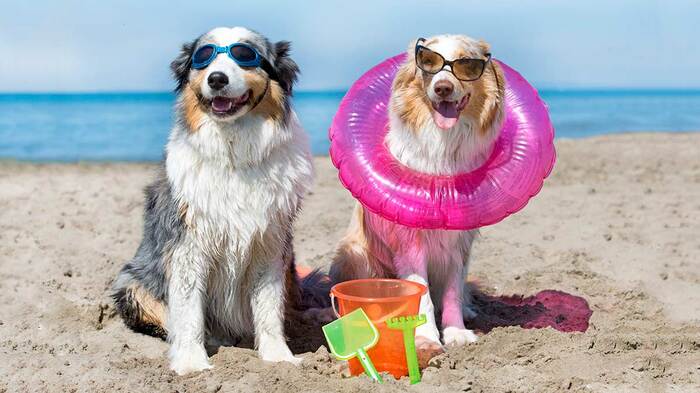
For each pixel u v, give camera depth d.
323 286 3.10
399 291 2.63
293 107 2.73
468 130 2.71
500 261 3.52
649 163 6.16
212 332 2.81
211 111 2.57
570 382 2.45
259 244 2.66
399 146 2.77
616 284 3.26
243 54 2.59
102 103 26.45
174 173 2.62
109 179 5.56
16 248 3.56
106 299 3.08
